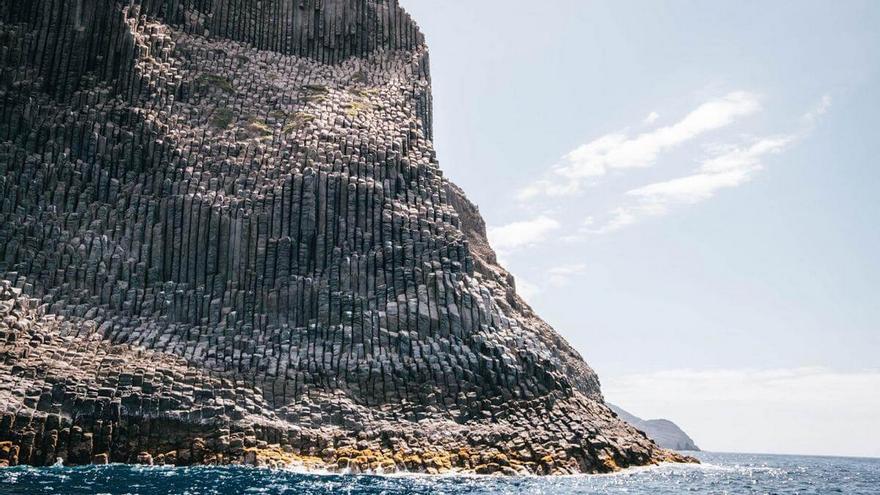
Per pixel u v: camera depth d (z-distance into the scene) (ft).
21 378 156.76
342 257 215.31
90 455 153.58
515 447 183.52
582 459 186.70
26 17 232.12
